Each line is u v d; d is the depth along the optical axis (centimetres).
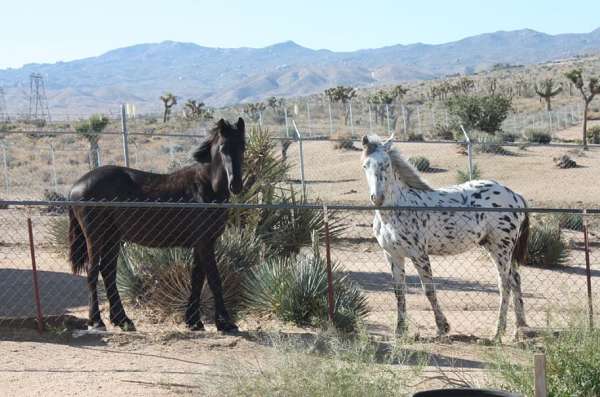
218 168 944
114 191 958
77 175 3419
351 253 1662
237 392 591
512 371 678
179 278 1100
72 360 816
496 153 3491
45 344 880
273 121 7038
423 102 9944
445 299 1286
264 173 1429
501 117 4575
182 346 880
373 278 1435
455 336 967
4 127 5588
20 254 1598
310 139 1620
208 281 956
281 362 607
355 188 2738
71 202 870
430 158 3369
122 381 738
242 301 1112
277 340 741
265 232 1370
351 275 1448
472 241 1000
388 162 931
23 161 4041
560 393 663
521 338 962
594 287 1403
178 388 717
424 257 972
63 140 5247
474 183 1030
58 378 747
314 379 582
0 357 818
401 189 970
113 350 862
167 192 962
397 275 977
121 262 1135
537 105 9156
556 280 1480
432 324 1095
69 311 1110
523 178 2931
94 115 4519
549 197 2528
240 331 946
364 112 8650
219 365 679
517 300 1027
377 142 934
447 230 983
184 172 975
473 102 4559
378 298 1268
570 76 4375
